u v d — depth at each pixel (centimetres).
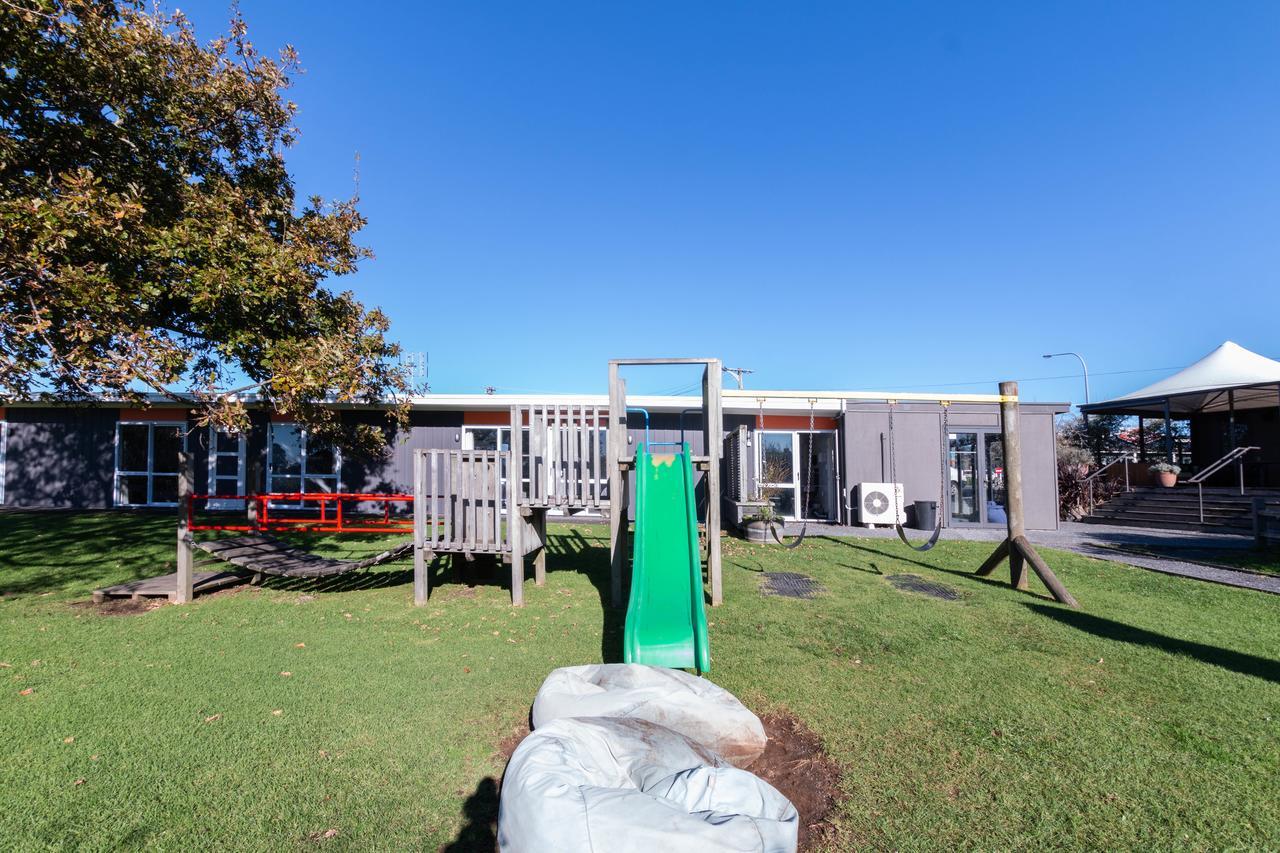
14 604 650
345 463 1526
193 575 755
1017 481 743
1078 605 645
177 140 844
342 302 968
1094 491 1688
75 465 1574
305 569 705
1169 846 254
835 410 1448
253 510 1102
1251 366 1686
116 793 289
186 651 498
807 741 346
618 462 707
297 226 926
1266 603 659
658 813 198
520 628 575
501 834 215
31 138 742
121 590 660
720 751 319
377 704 393
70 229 585
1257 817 273
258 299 771
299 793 291
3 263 561
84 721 365
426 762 321
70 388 740
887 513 1352
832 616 602
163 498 1561
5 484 1580
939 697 404
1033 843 257
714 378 704
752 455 1491
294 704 392
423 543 680
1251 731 354
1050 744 340
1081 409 1909
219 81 830
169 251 688
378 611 639
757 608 634
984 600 670
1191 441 1948
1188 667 457
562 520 1500
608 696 338
